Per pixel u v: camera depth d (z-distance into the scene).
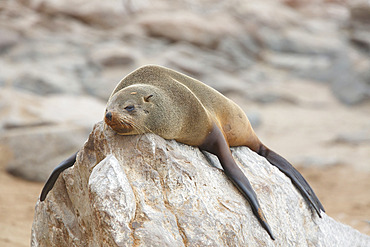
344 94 94.12
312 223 21.20
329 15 148.38
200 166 18.28
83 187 18.78
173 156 17.78
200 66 100.06
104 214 15.46
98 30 110.56
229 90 94.75
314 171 55.66
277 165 22.34
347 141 67.62
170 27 113.44
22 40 95.44
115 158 17.05
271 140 70.88
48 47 94.69
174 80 19.30
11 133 50.12
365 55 108.38
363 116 84.88
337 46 122.94
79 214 18.86
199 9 132.62
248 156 21.64
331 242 21.69
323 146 66.62
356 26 114.06
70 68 88.69
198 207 16.73
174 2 133.50
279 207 19.53
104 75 90.69
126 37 109.19
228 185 18.53
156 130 18.09
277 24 132.50
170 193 16.94
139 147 17.64
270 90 98.00
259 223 17.81
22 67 86.25
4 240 30.41
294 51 125.12
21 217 36.16
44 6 109.31
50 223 19.50
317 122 81.19
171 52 103.00
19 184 45.19
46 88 79.31
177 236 15.86
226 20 124.88
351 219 39.66
